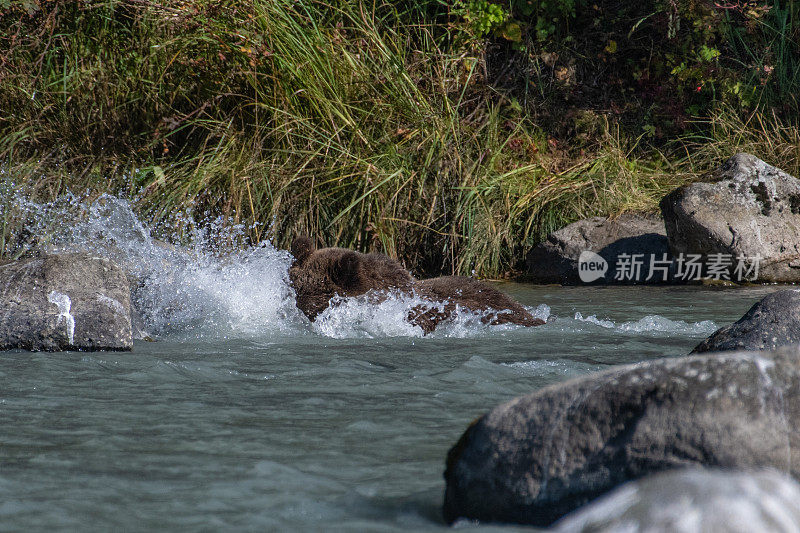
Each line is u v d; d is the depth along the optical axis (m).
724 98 55.50
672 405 8.66
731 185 40.84
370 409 14.11
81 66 44.81
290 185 41.19
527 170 47.69
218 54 42.84
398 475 10.48
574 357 19.22
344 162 42.00
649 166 53.03
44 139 42.59
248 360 18.88
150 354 19.67
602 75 58.75
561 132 55.75
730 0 58.12
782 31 56.38
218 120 43.41
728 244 39.53
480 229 42.78
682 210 40.16
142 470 10.70
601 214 45.19
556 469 8.72
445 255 42.50
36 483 10.17
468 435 9.48
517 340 21.97
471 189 43.12
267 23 43.75
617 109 57.28
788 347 9.09
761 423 8.41
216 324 23.73
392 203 41.81
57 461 11.09
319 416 13.61
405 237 42.28
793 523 6.52
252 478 10.33
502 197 45.16
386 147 43.47
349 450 11.63
